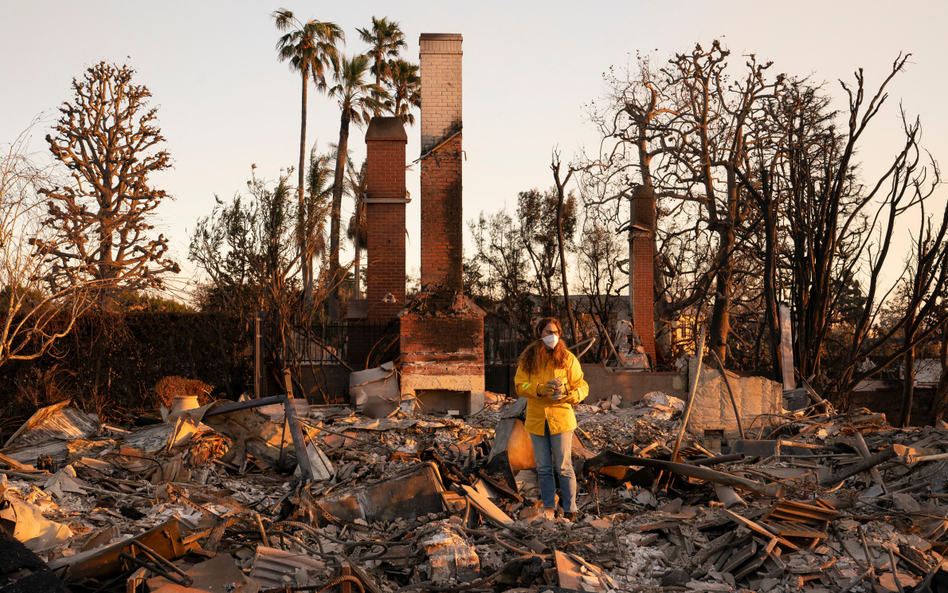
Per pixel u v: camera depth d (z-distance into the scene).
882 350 19.28
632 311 16.97
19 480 5.69
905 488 5.59
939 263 13.77
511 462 6.24
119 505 5.33
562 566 3.93
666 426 9.91
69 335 11.57
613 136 25.30
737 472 6.08
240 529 4.68
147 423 11.27
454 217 13.20
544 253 21.28
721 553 4.45
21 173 9.34
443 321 12.44
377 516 5.31
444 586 3.93
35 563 3.32
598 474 6.30
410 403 11.62
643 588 3.93
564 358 5.54
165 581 3.54
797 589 3.94
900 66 13.37
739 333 25.72
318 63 33.53
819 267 13.64
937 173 13.52
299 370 13.16
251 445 7.23
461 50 13.46
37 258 9.75
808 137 19.55
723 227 21.86
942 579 3.97
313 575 3.90
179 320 12.66
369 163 14.75
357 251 24.31
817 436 7.47
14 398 10.97
